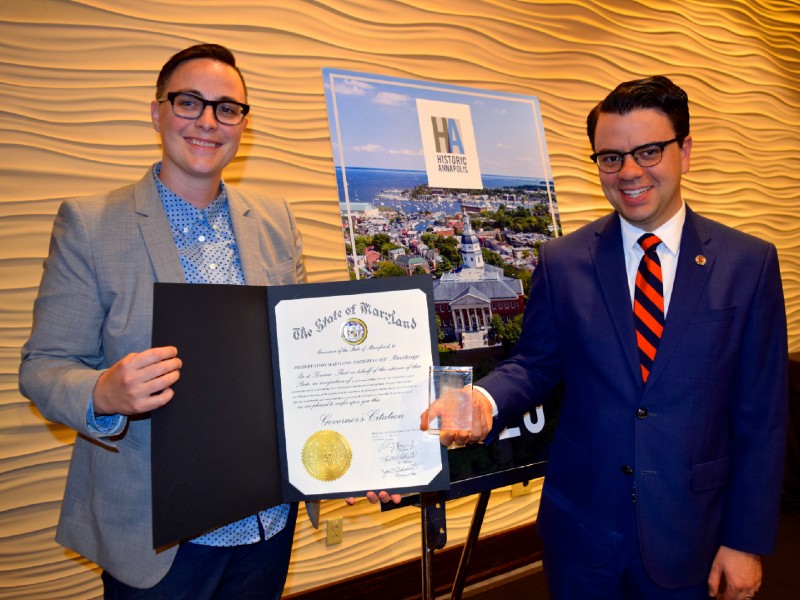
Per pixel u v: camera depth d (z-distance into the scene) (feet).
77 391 3.21
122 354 3.58
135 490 3.53
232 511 3.49
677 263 4.06
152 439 3.20
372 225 7.34
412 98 7.97
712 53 11.75
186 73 3.79
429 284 3.93
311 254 7.80
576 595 4.10
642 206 3.98
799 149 13.10
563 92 9.95
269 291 3.88
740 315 3.92
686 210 4.22
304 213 7.76
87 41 6.61
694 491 3.81
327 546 7.73
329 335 3.87
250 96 7.41
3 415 6.23
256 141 7.43
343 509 7.82
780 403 3.90
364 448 3.83
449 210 7.80
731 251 4.04
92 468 3.61
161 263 3.69
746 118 12.27
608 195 4.17
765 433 3.89
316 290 3.90
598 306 4.20
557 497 4.33
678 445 3.82
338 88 7.56
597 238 4.46
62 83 6.49
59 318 3.53
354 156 7.42
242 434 3.61
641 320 4.07
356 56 8.11
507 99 8.66
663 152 3.88
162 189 3.97
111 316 3.59
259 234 4.25
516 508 9.20
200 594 3.70
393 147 7.68
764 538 3.80
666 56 11.16
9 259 6.27
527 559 9.05
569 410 4.39
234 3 7.32
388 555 8.16
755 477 3.87
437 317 7.36
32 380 3.40
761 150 12.50
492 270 7.89
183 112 3.76
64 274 3.57
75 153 6.56
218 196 4.22
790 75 13.00
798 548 9.12
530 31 9.64
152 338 3.26
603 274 4.25
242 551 3.96
